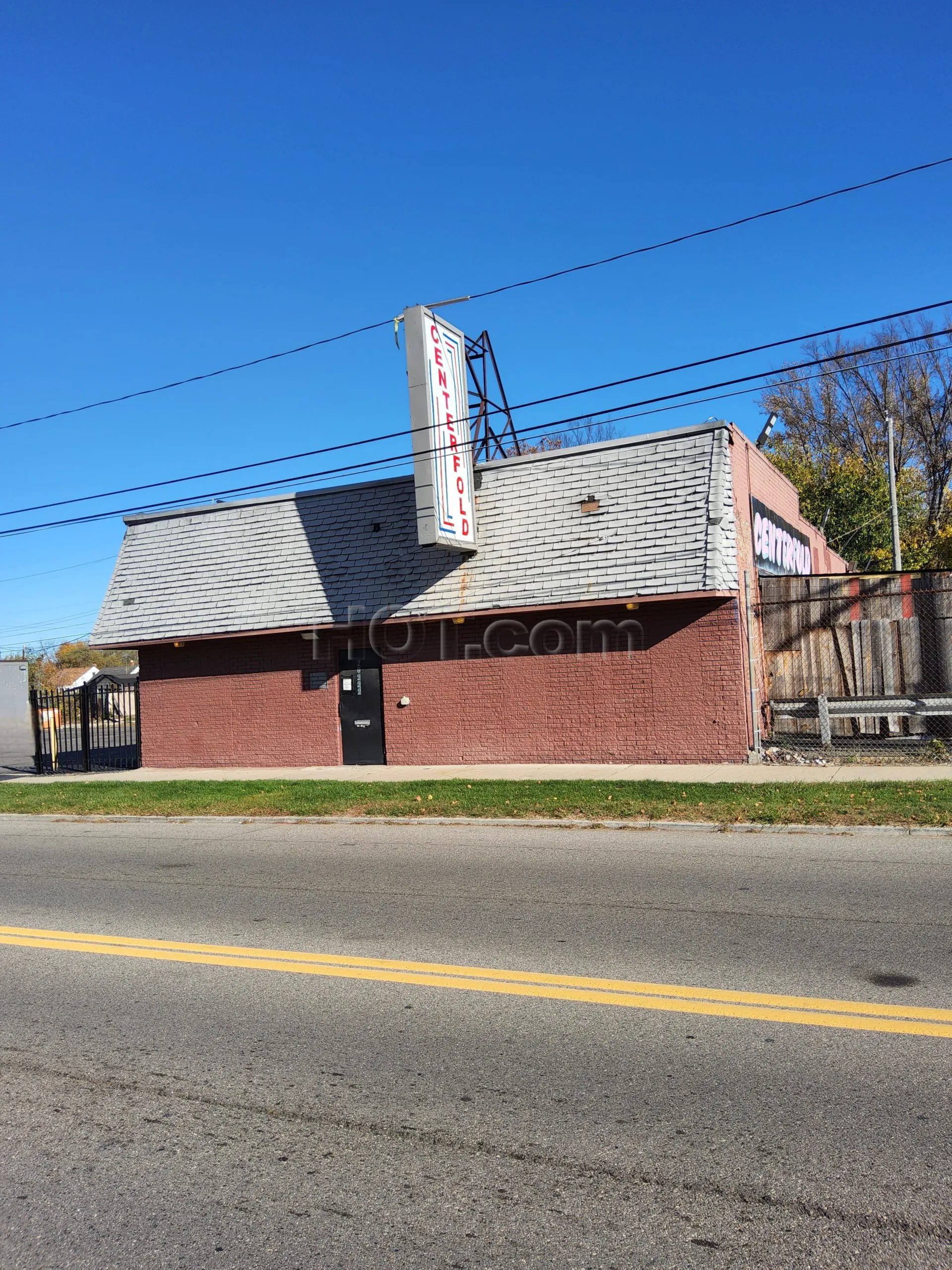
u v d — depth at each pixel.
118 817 14.23
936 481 45.91
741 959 5.93
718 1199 3.35
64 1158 3.90
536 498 16.39
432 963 6.16
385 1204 3.44
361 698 17.78
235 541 19.55
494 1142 3.83
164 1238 3.30
